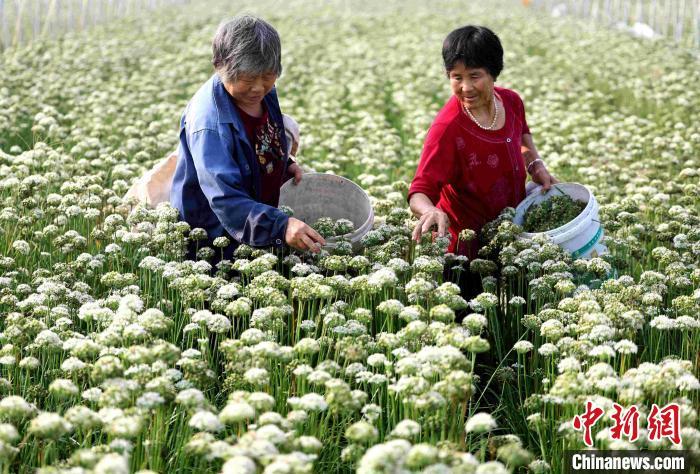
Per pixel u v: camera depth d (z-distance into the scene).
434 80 12.53
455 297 3.96
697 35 18.12
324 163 7.63
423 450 2.53
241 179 4.58
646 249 5.59
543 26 19.67
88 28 18.14
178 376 3.42
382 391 3.72
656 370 3.35
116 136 8.20
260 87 4.47
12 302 4.23
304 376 3.51
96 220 5.63
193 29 17.94
